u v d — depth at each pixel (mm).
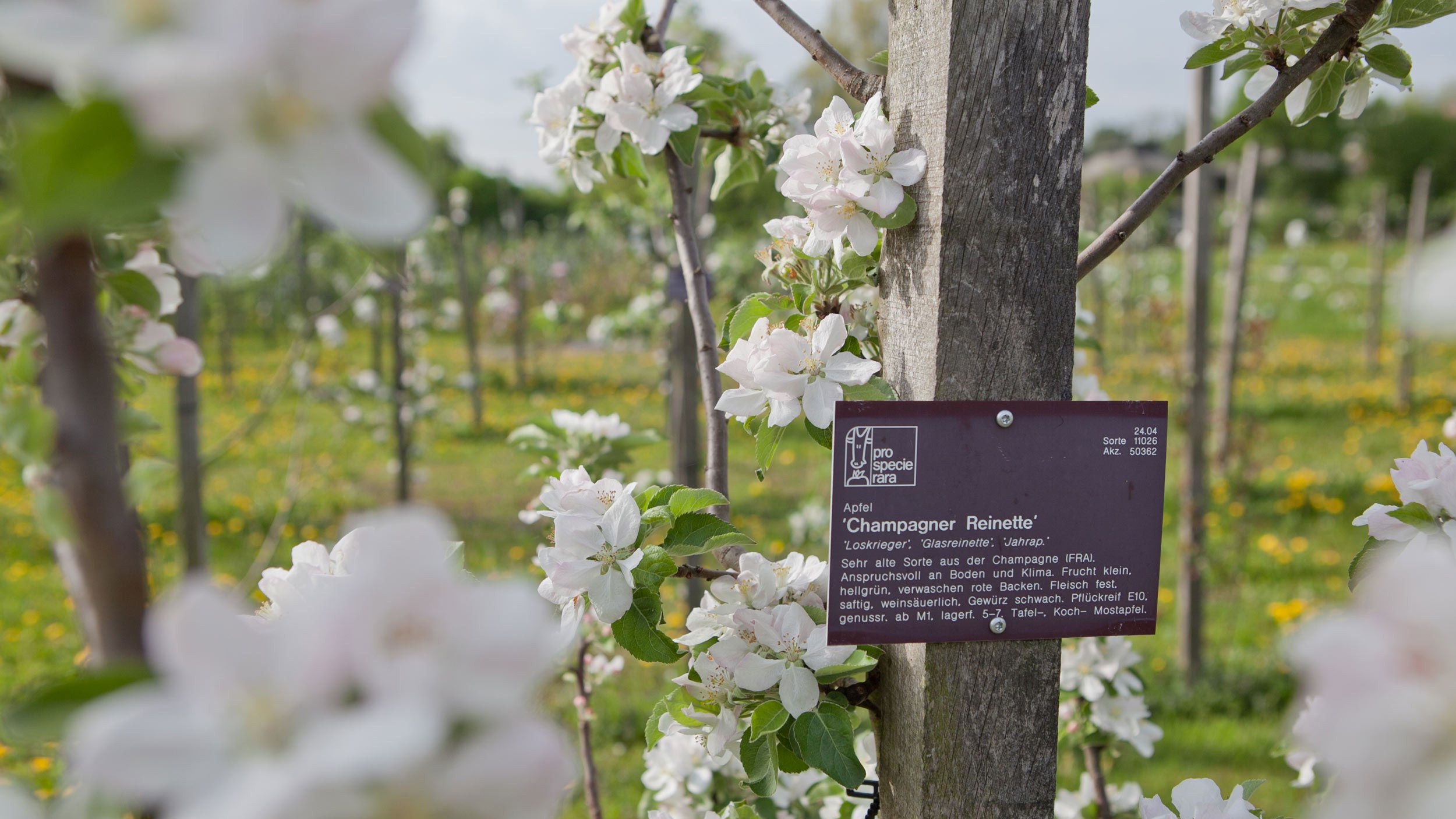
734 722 1458
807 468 7762
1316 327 14445
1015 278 1323
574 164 2012
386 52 395
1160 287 13734
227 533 6355
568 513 1439
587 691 2201
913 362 1382
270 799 377
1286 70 1532
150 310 987
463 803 418
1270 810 3238
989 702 1362
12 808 489
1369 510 1279
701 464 4336
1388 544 1275
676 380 4352
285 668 420
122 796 422
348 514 6840
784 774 2184
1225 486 6379
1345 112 1687
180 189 417
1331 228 26125
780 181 1838
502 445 9078
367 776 392
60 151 401
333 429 9188
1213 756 3707
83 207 406
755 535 6238
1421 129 24797
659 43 1936
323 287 11320
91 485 475
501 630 443
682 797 2158
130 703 427
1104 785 2291
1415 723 440
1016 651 1362
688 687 1492
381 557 443
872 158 1372
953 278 1318
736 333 1632
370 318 6746
